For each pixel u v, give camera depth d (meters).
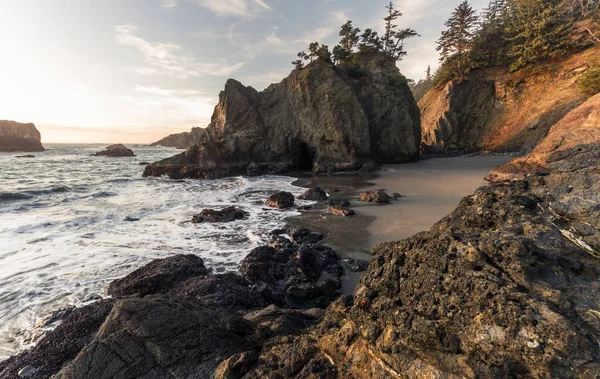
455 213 6.05
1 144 100.00
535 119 43.84
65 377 4.00
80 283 8.95
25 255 11.09
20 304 7.77
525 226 4.40
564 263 3.54
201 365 4.07
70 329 6.23
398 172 34.03
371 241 12.22
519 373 2.67
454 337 3.03
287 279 9.02
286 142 42.53
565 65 44.12
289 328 5.22
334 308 4.76
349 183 28.56
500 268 3.41
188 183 32.19
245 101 42.56
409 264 4.02
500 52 53.19
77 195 23.67
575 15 45.53
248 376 3.64
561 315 2.70
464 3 56.91
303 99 41.69
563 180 5.46
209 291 7.58
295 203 20.03
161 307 4.98
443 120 56.44
